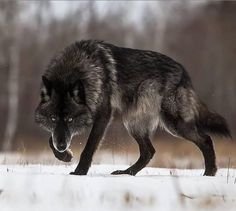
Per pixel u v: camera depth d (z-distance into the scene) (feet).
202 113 67.62
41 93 61.87
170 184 49.60
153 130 67.67
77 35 234.79
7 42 217.77
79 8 244.22
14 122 203.00
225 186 50.24
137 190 47.70
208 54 238.68
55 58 64.23
